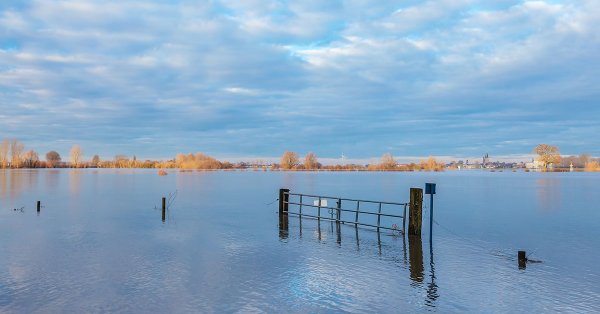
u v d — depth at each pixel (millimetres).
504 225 26031
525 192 60344
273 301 10930
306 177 125625
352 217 30125
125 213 29484
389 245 18281
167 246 17672
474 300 11219
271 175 144125
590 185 82500
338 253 16531
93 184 69688
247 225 23891
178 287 11992
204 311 10211
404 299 11188
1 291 11609
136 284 12242
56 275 13156
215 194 49406
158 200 40375
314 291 11742
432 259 15711
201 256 15836
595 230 24156
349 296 11359
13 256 15719
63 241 18703
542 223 27094
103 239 19250
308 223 24906
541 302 11164
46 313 10031
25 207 33000
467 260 15680
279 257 15742
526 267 14828
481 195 54250
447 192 60750
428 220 28406
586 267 15008
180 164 166750
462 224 26406
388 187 69688
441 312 10328
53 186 62562
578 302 11195
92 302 10773
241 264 14609
